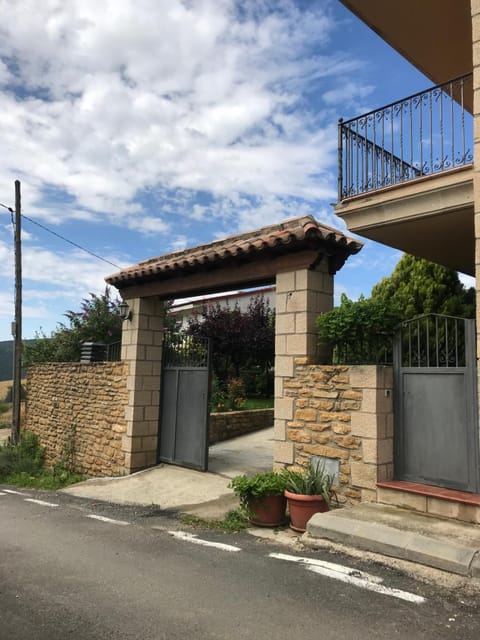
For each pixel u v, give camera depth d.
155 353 9.52
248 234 7.74
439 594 3.60
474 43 4.64
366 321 5.70
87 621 3.29
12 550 4.95
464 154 5.53
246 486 5.52
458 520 4.75
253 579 3.97
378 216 6.17
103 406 10.01
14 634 3.12
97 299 15.53
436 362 5.45
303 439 6.19
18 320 14.38
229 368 17.05
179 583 3.92
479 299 4.47
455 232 6.42
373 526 4.57
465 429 5.07
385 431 5.56
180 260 7.88
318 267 6.57
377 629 3.13
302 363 6.30
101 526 5.89
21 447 12.36
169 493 7.61
